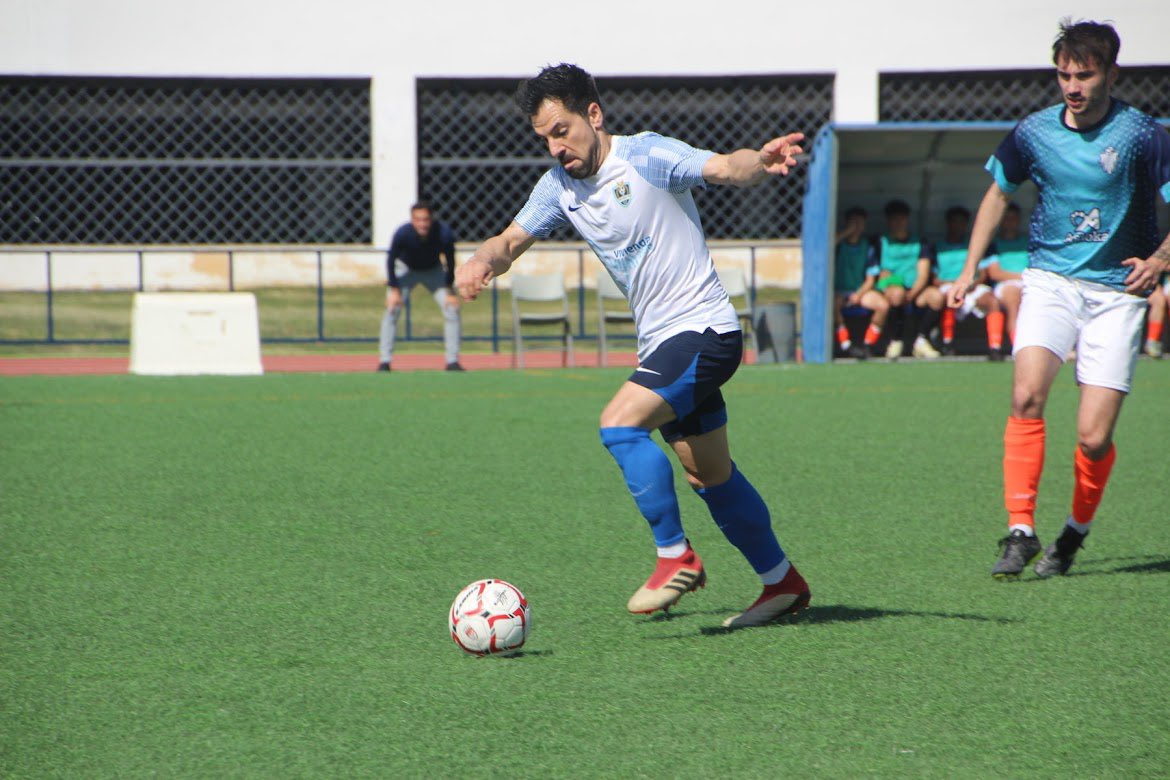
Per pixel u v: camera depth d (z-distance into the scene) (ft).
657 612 42.47
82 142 195.31
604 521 57.98
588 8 195.62
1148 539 54.85
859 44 195.62
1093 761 28.68
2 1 189.26
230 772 28.19
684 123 200.23
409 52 194.29
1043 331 48.03
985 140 144.97
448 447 81.76
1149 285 45.75
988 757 28.94
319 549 52.24
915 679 34.71
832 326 146.92
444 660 36.73
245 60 193.06
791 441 84.48
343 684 34.45
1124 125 46.14
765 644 38.34
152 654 37.40
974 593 45.01
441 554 51.26
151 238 197.26
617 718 31.55
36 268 180.45
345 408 104.73
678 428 40.06
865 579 47.24
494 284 162.40
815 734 30.42
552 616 41.96
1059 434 90.12
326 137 198.70
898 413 100.12
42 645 38.37
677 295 38.70
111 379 132.46
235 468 73.56
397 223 195.62
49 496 64.59
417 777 27.81
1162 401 105.91
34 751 29.50
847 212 147.64
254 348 142.82
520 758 28.89
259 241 198.18
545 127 37.99
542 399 111.55
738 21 195.83
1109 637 38.96
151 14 191.42
